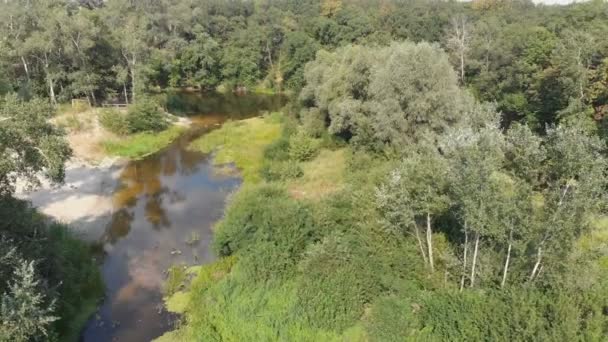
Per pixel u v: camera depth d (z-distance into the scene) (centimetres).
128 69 6594
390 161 3456
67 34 5662
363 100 4562
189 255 2959
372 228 2459
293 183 3972
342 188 3266
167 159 4869
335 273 2225
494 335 1773
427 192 2175
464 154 1892
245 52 9206
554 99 4353
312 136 4984
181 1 9762
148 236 3206
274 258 2447
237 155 4866
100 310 2423
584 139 1783
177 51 8781
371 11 10119
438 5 10500
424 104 3734
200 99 8069
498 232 1895
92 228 3278
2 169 2075
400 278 2264
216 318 2198
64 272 2391
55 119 4991
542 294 1855
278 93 8900
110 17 8000
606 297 1761
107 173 4406
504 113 5078
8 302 1669
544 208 1869
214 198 3866
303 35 8975
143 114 5447
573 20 6194
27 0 6297
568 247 1844
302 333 2033
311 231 2608
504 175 1962
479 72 6106
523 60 4878
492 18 8006
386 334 1984
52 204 3603
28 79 5566
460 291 2025
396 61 3900
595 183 1708
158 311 2412
